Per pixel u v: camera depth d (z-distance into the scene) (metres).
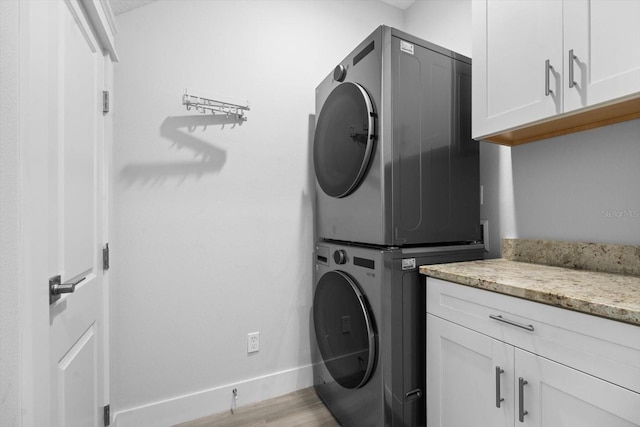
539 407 0.89
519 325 0.93
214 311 1.74
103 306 1.38
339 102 1.55
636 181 1.16
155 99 1.60
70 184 1.00
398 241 1.29
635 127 1.17
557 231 1.41
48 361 0.77
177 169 1.65
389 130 1.28
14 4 0.68
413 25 2.30
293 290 1.95
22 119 0.69
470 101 1.53
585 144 1.31
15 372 0.68
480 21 1.34
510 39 1.22
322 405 1.79
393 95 1.29
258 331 1.85
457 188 1.48
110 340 1.48
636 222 1.16
